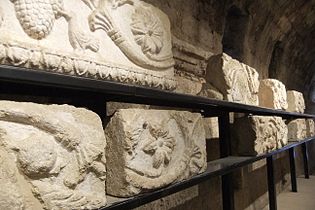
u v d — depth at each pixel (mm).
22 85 974
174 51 2312
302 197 3982
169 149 1326
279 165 4520
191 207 2211
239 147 2377
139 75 1494
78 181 920
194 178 1435
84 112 988
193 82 2549
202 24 2783
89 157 954
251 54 4043
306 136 4586
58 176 871
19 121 819
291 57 5715
